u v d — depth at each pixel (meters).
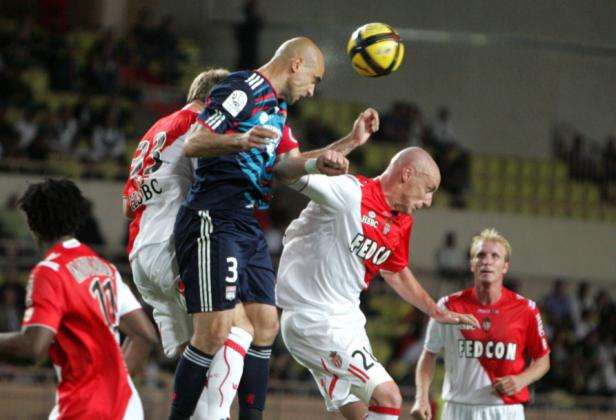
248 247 19.22
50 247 17.56
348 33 82.81
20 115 66.44
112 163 65.81
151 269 19.81
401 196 22.14
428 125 78.06
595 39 86.44
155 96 72.88
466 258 64.31
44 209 17.38
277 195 67.69
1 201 62.19
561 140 84.06
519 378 26.78
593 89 86.19
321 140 71.12
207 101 18.61
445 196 73.94
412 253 71.00
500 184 78.50
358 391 22.41
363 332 22.84
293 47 19.31
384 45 20.30
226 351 18.81
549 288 73.25
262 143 17.53
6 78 67.88
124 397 17.17
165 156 19.89
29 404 44.47
